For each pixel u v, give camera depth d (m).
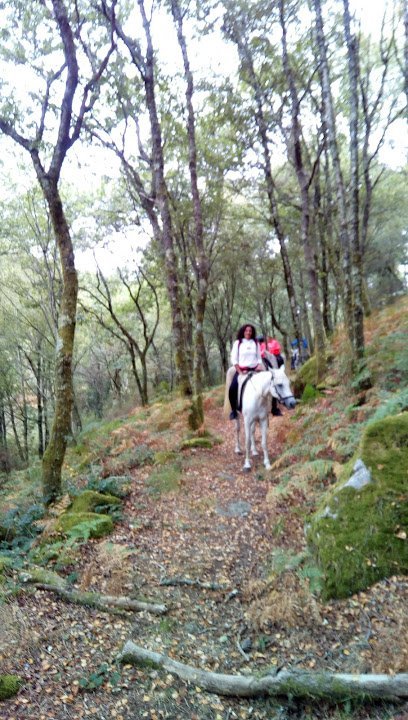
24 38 9.06
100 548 5.71
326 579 4.35
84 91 7.47
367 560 4.32
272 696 3.34
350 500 4.82
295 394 13.73
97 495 7.21
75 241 18.61
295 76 13.28
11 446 29.70
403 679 3.11
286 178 21.38
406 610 3.81
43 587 4.83
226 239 22.23
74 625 4.25
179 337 12.12
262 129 14.86
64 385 7.75
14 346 23.69
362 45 13.28
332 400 9.36
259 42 12.47
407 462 4.80
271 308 28.36
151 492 7.80
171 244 11.95
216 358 39.47
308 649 3.74
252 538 5.91
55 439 7.72
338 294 21.39
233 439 11.25
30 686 3.46
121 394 31.17
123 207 18.88
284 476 7.27
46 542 6.03
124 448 10.64
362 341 9.12
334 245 19.19
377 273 30.03
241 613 4.42
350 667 3.42
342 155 20.64
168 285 12.03
